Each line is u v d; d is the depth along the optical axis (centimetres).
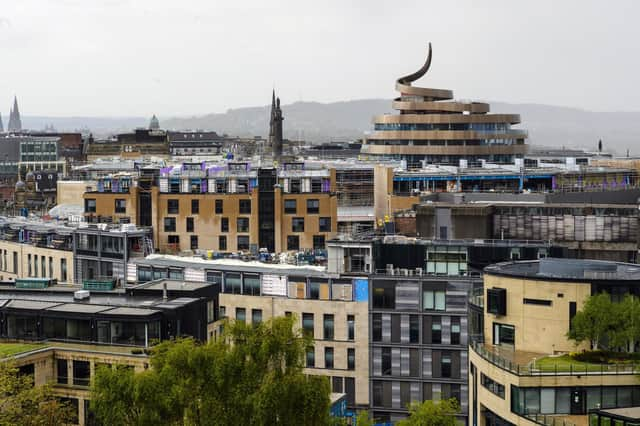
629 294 13388
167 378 13425
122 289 18862
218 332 17775
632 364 12900
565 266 14112
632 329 12900
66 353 15688
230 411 13425
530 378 12825
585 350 13362
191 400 13562
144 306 16388
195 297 17412
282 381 13338
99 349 15838
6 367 13988
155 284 18462
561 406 12850
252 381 13500
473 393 14375
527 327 13750
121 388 13500
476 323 14838
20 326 16462
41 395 14088
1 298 17525
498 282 14075
